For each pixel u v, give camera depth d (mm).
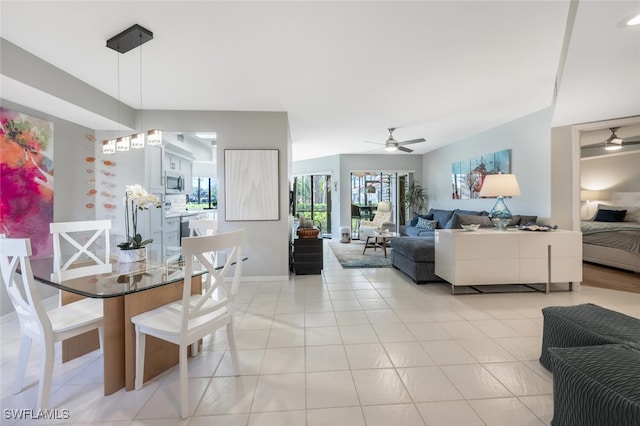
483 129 5066
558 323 1769
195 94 3285
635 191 5559
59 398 1622
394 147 5051
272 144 3893
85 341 2107
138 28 1992
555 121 3498
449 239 3330
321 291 3508
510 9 1865
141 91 3178
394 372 1830
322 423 1412
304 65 2611
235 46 2279
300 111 3928
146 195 2236
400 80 2957
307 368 1885
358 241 7621
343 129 4988
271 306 3010
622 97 2760
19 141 2766
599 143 5703
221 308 1908
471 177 5602
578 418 1191
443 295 3334
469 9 1867
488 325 2512
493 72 2787
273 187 3885
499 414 1461
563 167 3686
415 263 3785
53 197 3135
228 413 1490
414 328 2465
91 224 2635
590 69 2230
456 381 1733
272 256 3932
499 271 3254
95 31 2049
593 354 1297
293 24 2006
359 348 2133
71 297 2104
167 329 1572
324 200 8406
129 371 1706
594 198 6055
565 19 1967
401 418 1439
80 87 2857
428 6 1833
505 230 3447
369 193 8203
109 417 1475
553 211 3742
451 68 2697
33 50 2297
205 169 7684
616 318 1721
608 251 4410
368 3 1801
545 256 3277
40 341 1536
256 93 3273
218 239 1655
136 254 2186
